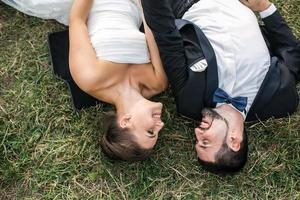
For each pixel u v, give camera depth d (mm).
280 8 2314
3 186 2104
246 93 2039
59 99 2201
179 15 2141
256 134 2170
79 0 2066
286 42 2111
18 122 2172
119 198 2102
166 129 2186
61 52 2238
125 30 2039
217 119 1975
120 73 2021
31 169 2121
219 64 2006
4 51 2260
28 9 2250
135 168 2135
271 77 2041
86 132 2162
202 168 2133
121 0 2111
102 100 2066
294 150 2146
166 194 2107
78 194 2104
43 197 2094
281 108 2094
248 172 2125
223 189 2111
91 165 2135
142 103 1976
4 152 2127
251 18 2082
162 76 2049
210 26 2057
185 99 2020
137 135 1942
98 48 2012
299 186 2109
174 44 1964
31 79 2229
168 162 2150
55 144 2152
